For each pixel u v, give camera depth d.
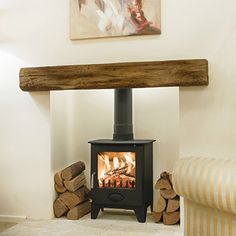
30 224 3.69
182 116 3.46
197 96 3.43
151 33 3.53
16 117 3.95
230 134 3.37
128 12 3.59
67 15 3.78
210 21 3.42
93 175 3.79
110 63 3.54
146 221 3.77
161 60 3.52
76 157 4.42
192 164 2.49
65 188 3.90
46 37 3.84
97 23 3.67
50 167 3.88
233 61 3.36
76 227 3.58
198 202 2.42
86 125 4.38
